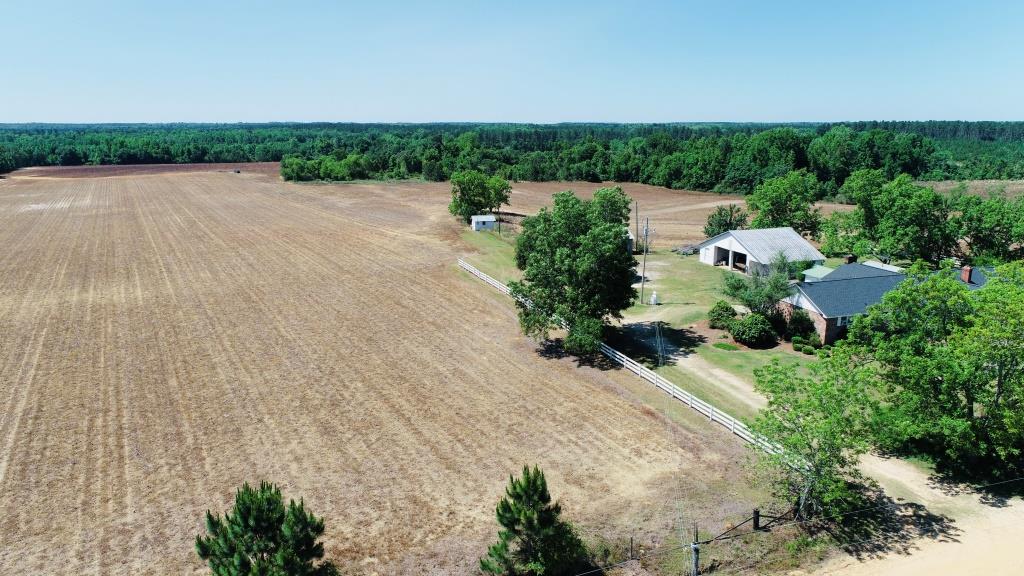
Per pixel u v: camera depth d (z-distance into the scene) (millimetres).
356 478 25672
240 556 17156
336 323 44812
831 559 21078
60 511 23609
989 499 24016
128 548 21594
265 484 19266
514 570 19844
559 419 30609
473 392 33688
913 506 23672
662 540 21797
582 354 39000
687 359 38094
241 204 103750
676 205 117875
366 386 34406
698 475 25672
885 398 26797
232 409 31734
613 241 37688
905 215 57750
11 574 20391
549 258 39062
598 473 25906
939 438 25391
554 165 167375
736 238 58375
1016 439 24297
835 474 23078
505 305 49219
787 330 40750
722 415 29766
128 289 53156
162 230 80062
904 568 20578
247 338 41781
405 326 44281
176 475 25938
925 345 25875
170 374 36031
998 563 20594
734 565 20797
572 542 20312
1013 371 24141
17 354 38969
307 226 83250
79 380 35188
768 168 136000
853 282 41750
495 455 27359
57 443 28469
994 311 24031
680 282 55906
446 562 20828
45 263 62125
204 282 55406
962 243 67875
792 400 22578
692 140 181500
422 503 23984
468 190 85875
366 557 21109
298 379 35312
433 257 65375
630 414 31109
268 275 57969
